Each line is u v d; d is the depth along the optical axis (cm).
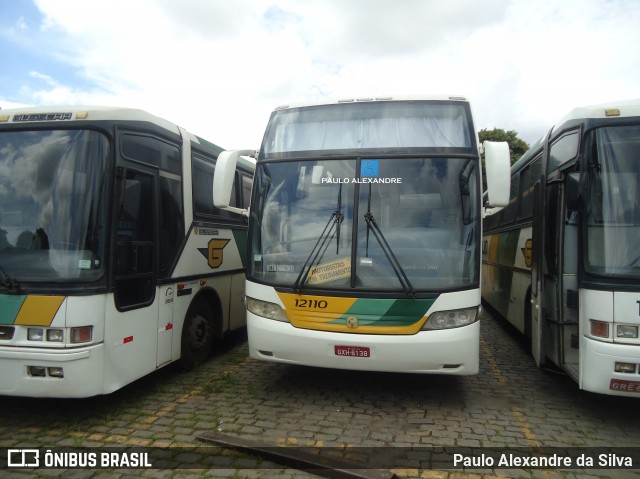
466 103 538
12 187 464
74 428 453
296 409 507
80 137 466
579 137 466
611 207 446
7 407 504
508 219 878
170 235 571
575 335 511
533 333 623
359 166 517
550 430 460
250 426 462
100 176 460
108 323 453
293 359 503
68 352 425
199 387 570
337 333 484
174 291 575
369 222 499
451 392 567
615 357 423
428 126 527
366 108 545
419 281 479
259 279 522
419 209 498
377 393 560
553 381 614
